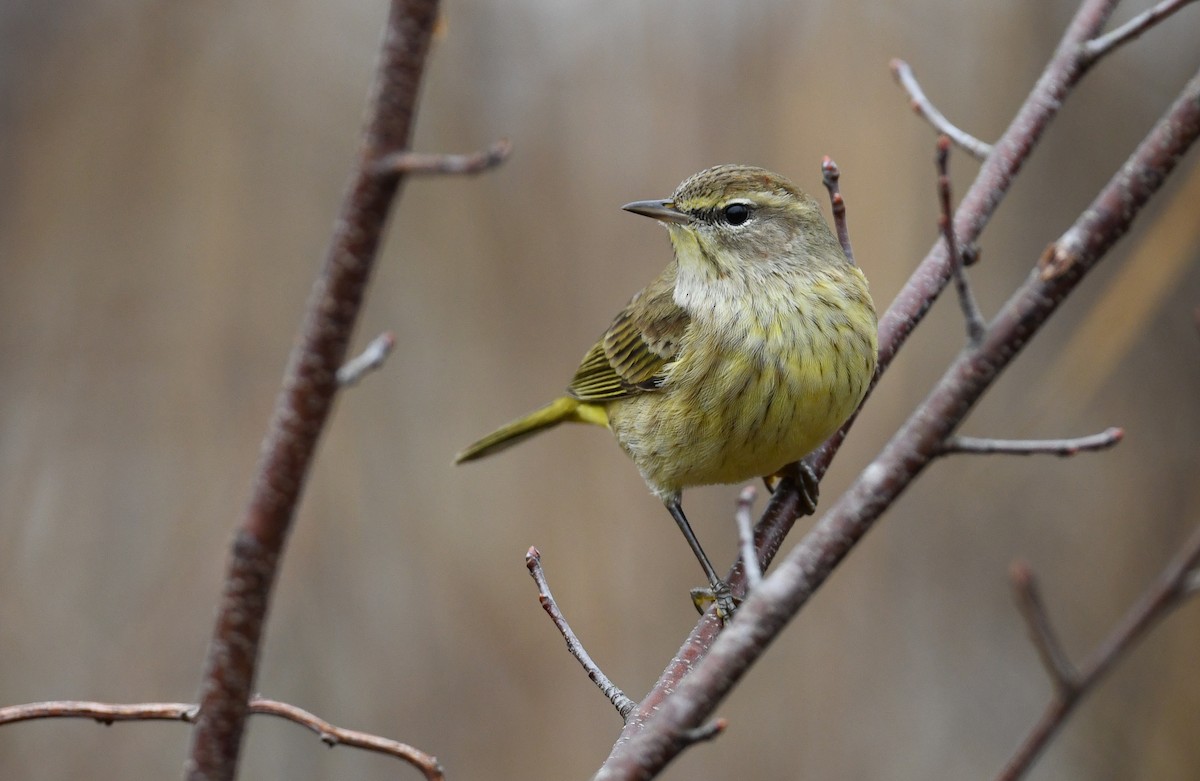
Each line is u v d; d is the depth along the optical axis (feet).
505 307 45.93
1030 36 46.14
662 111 45.37
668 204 28.30
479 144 47.50
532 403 44.70
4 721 14.58
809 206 27.35
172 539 41.73
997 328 13.70
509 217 46.75
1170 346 48.24
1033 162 49.16
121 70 46.44
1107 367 38.55
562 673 42.32
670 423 28.09
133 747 40.37
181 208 45.32
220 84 46.34
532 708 42.04
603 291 45.32
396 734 41.78
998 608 46.26
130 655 40.65
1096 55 23.02
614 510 43.62
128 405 43.47
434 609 42.65
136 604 41.27
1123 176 14.25
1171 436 47.98
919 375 43.39
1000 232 48.26
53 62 46.88
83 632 40.81
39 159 46.06
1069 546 47.14
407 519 43.39
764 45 44.45
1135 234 48.65
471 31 48.49
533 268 46.11
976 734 44.70
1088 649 46.26
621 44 47.21
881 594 45.52
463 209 46.68
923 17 45.01
